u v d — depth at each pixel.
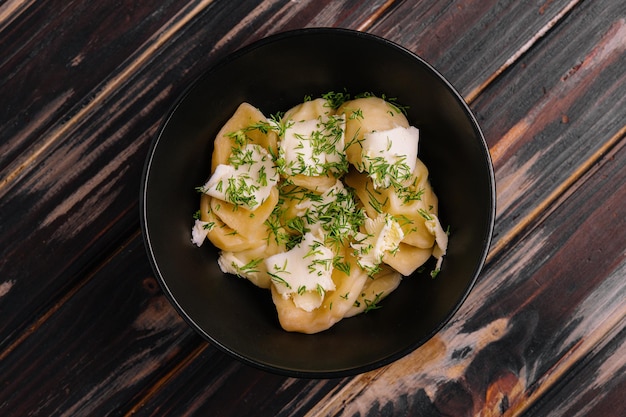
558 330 0.55
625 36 0.54
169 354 0.55
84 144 0.54
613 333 0.55
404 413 0.55
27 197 0.54
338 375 0.47
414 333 0.49
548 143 0.55
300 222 0.50
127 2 0.54
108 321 0.55
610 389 0.55
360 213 0.49
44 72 0.54
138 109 0.54
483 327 0.55
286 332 0.51
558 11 0.54
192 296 0.49
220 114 0.51
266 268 0.50
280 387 0.55
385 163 0.48
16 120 0.54
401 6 0.54
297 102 0.53
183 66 0.54
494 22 0.54
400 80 0.50
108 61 0.54
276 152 0.50
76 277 0.55
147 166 0.47
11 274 0.55
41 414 0.54
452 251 0.50
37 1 0.54
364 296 0.51
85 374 0.55
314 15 0.54
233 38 0.54
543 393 0.55
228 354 0.48
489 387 0.55
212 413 0.55
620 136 0.55
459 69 0.54
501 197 0.55
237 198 0.49
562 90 0.54
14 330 0.54
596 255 0.55
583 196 0.55
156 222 0.48
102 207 0.54
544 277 0.55
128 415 0.55
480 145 0.48
